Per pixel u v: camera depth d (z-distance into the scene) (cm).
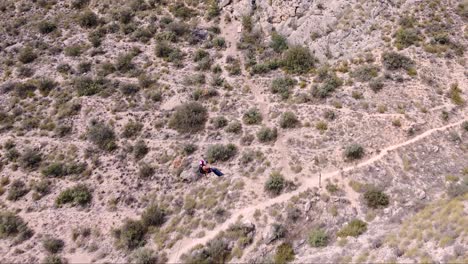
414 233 2891
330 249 3097
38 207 3747
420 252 2694
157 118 4222
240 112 4203
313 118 4031
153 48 4797
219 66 4597
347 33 4544
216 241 3281
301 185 3591
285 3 4831
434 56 4328
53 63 4759
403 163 3631
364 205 3403
